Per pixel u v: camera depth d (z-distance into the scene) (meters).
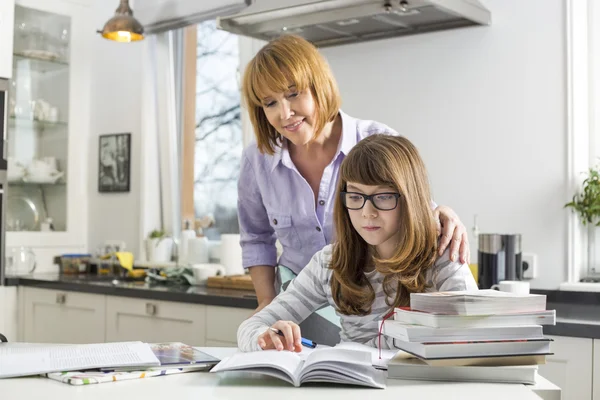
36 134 4.00
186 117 4.00
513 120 2.71
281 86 1.77
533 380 1.22
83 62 4.17
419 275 1.52
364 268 1.62
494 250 2.47
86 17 4.16
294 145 2.04
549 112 2.64
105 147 4.18
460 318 1.22
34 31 3.94
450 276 1.52
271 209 2.11
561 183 2.62
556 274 2.64
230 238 3.44
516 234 2.52
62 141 4.12
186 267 3.41
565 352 2.10
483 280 2.49
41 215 4.03
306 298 1.71
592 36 2.75
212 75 3.90
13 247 3.84
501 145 2.74
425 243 1.52
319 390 1.19
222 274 3.32
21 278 3.66
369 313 1.62
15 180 3.89
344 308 1.62
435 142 2.88
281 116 1.80
